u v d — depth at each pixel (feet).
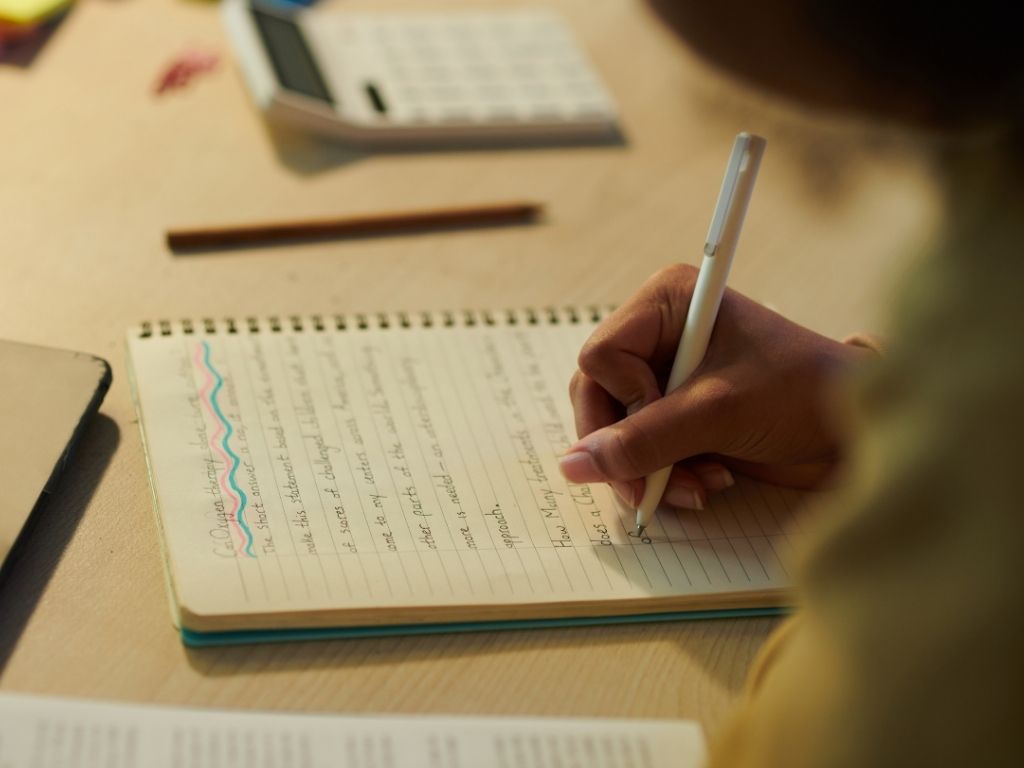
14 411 1.88
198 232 2.51
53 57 3.08
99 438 1.97
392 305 2.43
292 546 1.75
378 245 2.61
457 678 1.64
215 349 2.13
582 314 2.42
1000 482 0.85
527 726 1.56
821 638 1.00
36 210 2.54
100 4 3.33
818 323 2.55
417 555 1.78
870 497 0.93
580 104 3.12
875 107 0.77
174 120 2.93
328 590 1.68
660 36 0.96
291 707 1.56
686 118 3.26
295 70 3.01
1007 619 0.86
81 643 1.61
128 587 1.71
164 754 1.44
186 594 1.64
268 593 1.66
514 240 2.70
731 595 1.81
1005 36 0.71
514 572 1.78
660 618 1.79
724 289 1.92
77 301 2.30
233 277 2.44
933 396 0.90
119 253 2.46
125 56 3.14
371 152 2.94
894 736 0.92
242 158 2.84
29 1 3.14
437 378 2.17
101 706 1.48
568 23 3.58
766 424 1.87
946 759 0.90
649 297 2.00
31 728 1.44
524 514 1.90
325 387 2.10
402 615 1.69
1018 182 0.85
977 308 0.88
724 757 1.25
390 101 3.01
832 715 0.98
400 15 3.36
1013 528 0.85
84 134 2.82
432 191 2.82
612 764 1.52
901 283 0.94
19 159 2.69
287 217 2.65
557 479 1.99
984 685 0.87
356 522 1.82
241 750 1.46
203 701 1.55
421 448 2.00
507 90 3.13
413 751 1.49
